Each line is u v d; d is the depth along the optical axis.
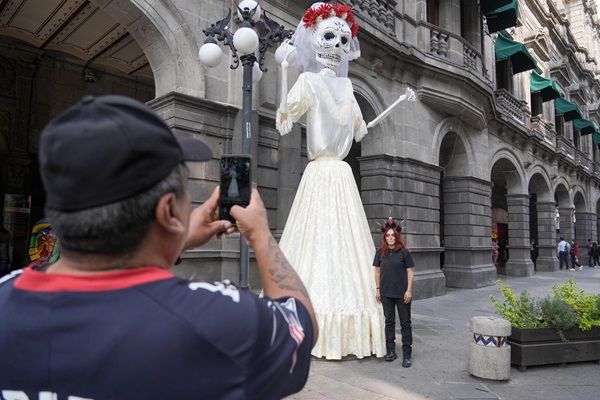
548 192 21.66
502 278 16.94
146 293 0.80
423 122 11.38
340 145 5.81
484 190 14.27
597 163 30.91
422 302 10.03
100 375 0.73
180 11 6.60
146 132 0.80
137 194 0.81
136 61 9.84
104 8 6.36
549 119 22.58
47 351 0.75
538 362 5.03
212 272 6.59
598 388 4.47
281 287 1.05
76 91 10.09
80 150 0.75
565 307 5.24
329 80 5.86
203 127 6.63
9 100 9.17
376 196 10.01
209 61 4.86
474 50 12.93
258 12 4.70
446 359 5.41
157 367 0.73
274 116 7.54
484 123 13.59
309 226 5.57
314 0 8.28
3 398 0.79
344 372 4.76
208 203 1.25
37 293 0.81
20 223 9.16
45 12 7.87
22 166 9.31
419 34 11.45
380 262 5.28
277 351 0.85
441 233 17.53
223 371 0.77
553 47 25.25
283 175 7.55
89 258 0.83
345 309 5.14
